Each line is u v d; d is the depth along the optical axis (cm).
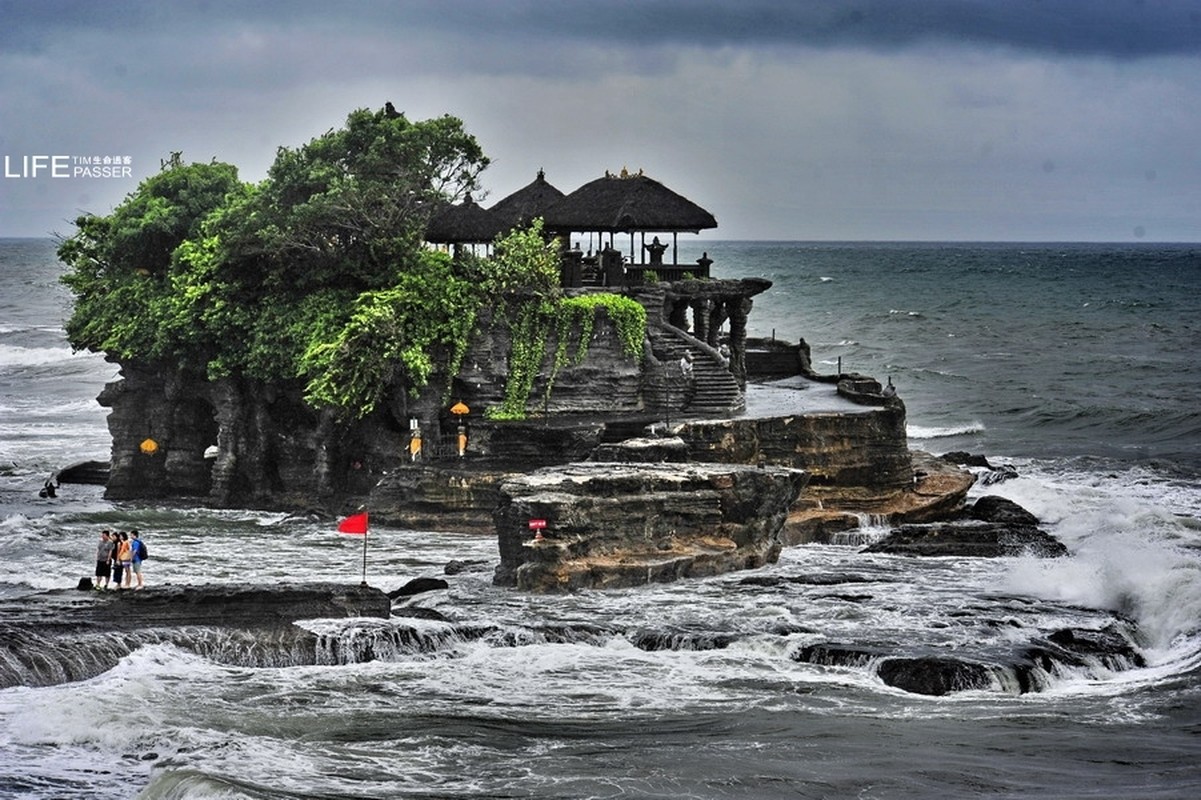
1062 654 4675
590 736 4012
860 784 3678
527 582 5388
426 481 6644
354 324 6838
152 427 7588
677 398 7250
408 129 7338
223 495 7269
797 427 6869
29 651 4394
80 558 6069
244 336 7212
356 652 4634
